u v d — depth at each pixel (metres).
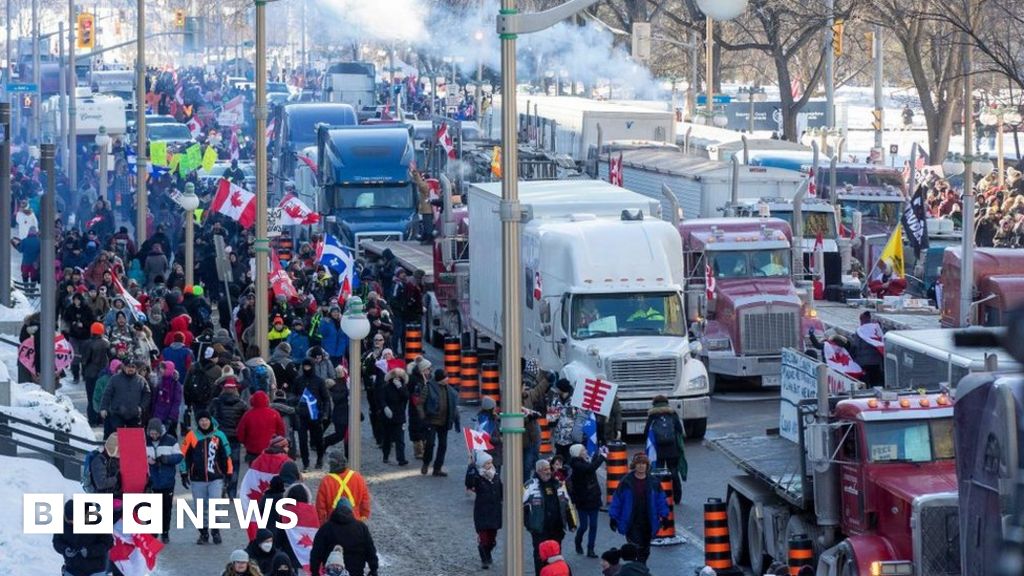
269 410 48.66
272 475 41.78
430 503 51.12
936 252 87.62
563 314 61.28
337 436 55.25
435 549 45.78
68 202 130.00
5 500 45.53
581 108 120.06
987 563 24.16
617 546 46.19
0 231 78.88
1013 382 22.97
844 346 62.06
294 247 114.44
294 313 68.94
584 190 69.62
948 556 35.22
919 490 35.81
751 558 43.03
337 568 34.44
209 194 114.12
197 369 54.22
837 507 38.44
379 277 85.88
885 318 67.38
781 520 41.28
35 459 51.09
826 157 108.38
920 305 72.19
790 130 154.25
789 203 86.75
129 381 52.56
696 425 60.09
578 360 60.34
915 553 35.25
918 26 133.00
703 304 63.69
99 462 38.56
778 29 155.00
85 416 62.22
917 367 50.03
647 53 133.38
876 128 142.38
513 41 31.56
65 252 93.94
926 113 138.38
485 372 65.44
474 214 72.50
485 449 44.41
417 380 55.12
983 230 101.38
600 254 61.53
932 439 37.03
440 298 79.50
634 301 61.09
